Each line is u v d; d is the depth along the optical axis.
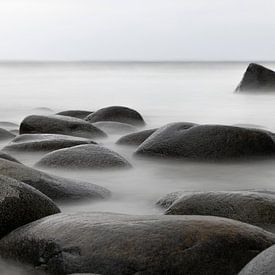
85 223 4.65
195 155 9.24
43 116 11.74
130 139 10.77
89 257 4.33
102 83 40.34
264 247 4.41
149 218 4.65
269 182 8.29
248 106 21.62
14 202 5.25
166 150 9.43
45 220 4.93
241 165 9.11
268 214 5.50
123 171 8.41
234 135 9.35
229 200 5.63
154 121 17.28
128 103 24.06
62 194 6.51
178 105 22.66
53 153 8.59
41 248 4.62
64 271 4.38
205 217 4.65
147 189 7.58
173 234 4.36
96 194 6.81
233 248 4.33
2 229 5.14
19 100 26.00
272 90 26.23
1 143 11.13
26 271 4.63
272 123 16.50
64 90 32.62
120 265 4.23
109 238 4.40
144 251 4.26
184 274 4.19
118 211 6.42
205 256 4.26
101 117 14.39
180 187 7.88
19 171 6.48
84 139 9.77
